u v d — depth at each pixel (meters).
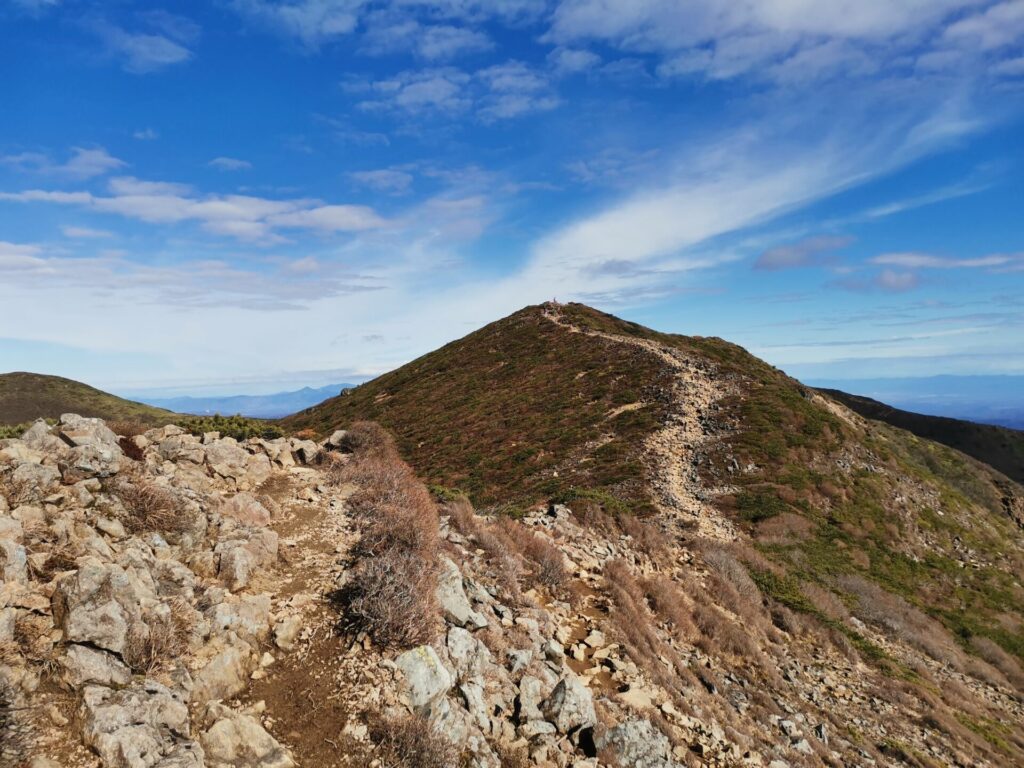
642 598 16.78
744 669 15.73
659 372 53.00
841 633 20.77
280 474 15.62
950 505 38.06
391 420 61.28
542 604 13.96
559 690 9.77
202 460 14.05
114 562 8.04
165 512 9.83
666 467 36.00
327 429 65.94
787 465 36.16
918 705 17.33
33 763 5.21
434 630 9.36
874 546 31.00
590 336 69.81
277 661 8.06
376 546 11.47
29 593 6.73
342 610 9.32
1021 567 33.41
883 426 62.75
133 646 6.80
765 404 43.88
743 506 31.53
